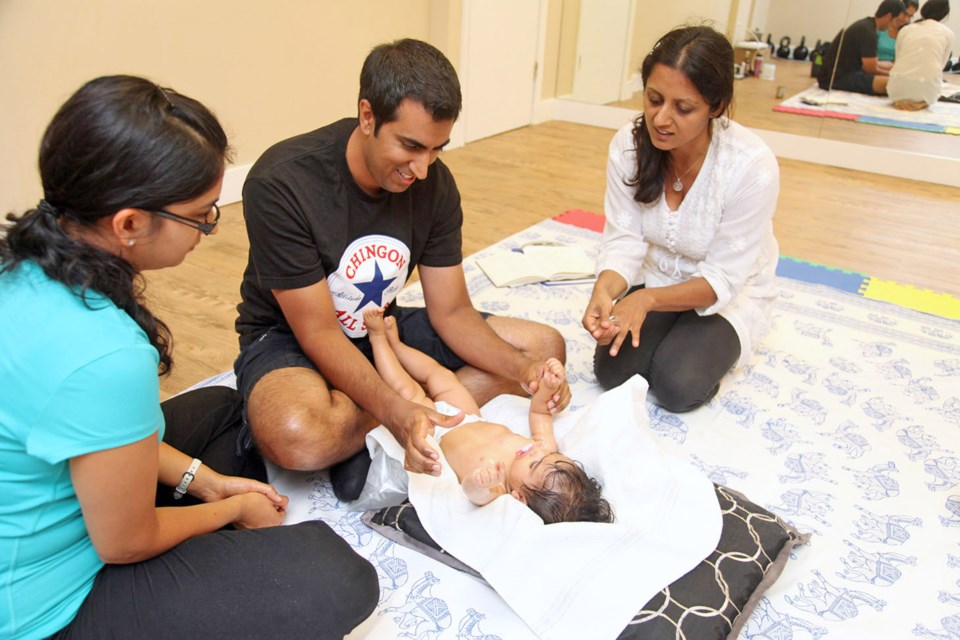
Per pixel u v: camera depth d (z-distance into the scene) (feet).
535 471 4.38
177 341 6.72
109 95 2.55
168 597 3.12
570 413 5.09
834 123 13.51
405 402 4.20
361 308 4.96
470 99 14.05
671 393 5.71
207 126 2.77
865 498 4.98
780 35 13.46
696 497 4.25
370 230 4.68
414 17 12.60
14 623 2.84
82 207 2.59
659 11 14.44
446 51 13.06
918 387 6.34
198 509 3.54
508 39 14.44
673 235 5.93
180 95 2.80
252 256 4.58
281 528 3.56
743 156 5.44
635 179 5.82
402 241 4.83
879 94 12.90
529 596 3.80
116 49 8.48
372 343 5.09
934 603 4.16
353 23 11.37
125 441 2.72
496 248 9.02
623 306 5.45
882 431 5.72
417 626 3.85
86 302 2.64
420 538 4.34
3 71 7.64
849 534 4.66
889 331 7.31
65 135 2.52
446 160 13.14
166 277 8.01
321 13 10.77
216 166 2.78
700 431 5.65
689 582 3.82
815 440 5.59
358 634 3.80
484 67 14.11
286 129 10.94
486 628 3.84
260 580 3.27
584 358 6.67
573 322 7.28
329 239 4.52
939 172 12.76
